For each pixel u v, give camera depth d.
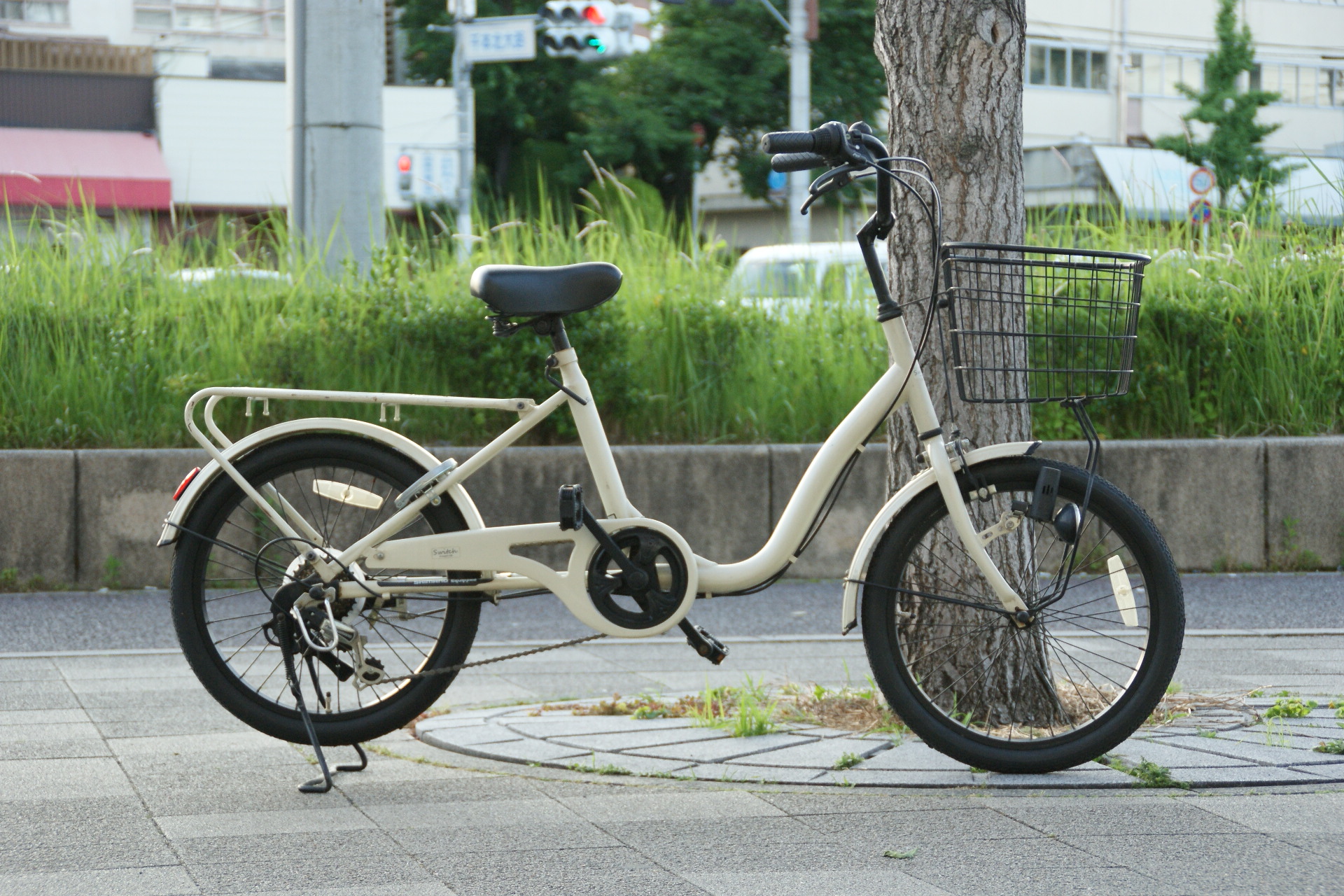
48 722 4.02
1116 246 8.66
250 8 32.53
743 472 7.17
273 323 7.80
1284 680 4.61
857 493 7.24
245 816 3.07
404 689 3.48
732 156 31.00
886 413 3.46
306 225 9.07
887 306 3.45
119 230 8.43
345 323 7.63
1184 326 7.98
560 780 3.38
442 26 29.94
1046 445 7.29
